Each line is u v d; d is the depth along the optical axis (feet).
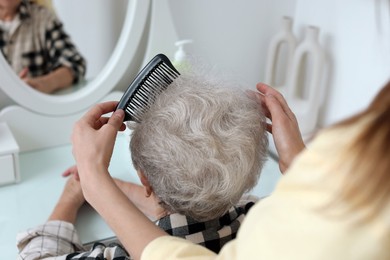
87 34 3.96
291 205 1.37
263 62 4.77
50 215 3.38
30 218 3.43
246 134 2.21
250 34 4.57
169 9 3.99
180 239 1.94
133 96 2.35
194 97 2.22
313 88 4.41
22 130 3.97
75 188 3.43
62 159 4.04
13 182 3.73
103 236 3.32
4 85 3.73
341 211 1.28
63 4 3.85
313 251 1.31
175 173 2.18
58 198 3.63
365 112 1.26
